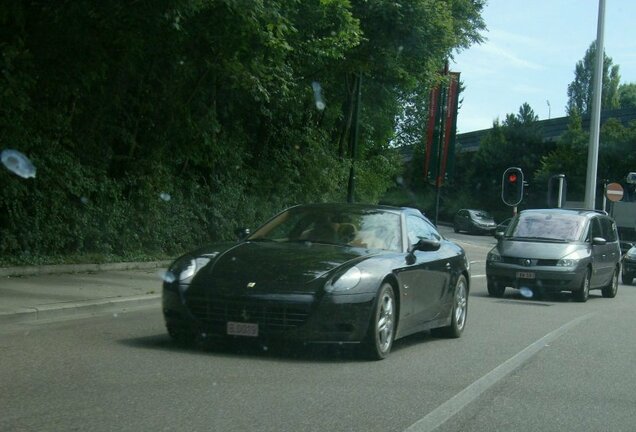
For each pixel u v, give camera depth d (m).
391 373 7.25
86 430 5.01
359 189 30.72
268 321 7.19
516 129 59.19
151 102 17.05
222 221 20.06
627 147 47.09
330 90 27.09
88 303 10.59
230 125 21.17
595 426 5.77
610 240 18.06
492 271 15.98
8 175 13.05
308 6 17.88
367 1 21.30
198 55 15.76
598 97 27.17
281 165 23.86
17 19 12.83
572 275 15.48
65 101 14.91
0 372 6.61
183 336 7.93
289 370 7.07
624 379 7.55
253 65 15.42
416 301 8.53
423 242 8.66
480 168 61.03
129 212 16.48
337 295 7.21
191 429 5.12
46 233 14.03
